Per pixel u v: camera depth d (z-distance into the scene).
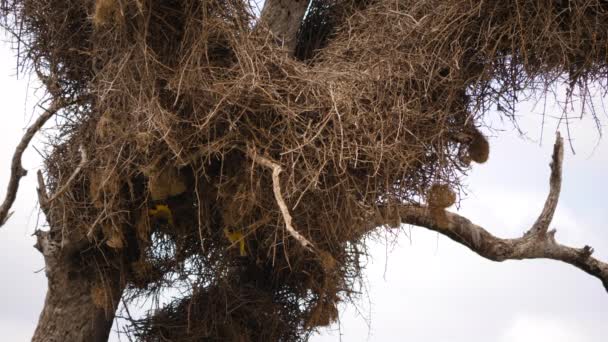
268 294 7.51
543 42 6.83
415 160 6.82
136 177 6.77
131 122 6.41
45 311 7.45
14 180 6.97
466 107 7.11
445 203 6.94
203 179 6.79
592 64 6.96
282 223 6.48
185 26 6.53
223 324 7.41
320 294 7.10
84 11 6.91
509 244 8.45
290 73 6.66
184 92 6.46
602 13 6.89
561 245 8.62
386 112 6.73
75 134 6.92
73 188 6.87
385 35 7.12
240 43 6.58
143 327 7.39
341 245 6.77
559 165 8.41
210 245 7.18
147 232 6.90
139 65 6.45
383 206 6.71
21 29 7.08
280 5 7.71
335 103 6.43
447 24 6.89
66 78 7.07
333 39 7.68
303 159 6.41
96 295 7.16
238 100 6.47
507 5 6.83
